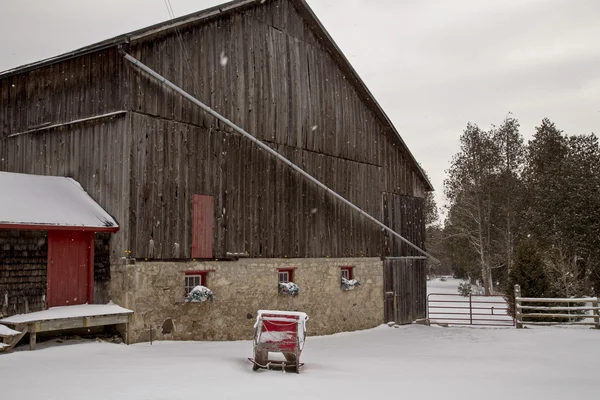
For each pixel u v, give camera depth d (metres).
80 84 14.21
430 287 53.81
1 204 11.60
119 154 13.26
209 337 14.58
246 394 7.50
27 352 10.65
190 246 14.27
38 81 15.25
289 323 9.59
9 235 11.62
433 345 14.56
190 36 14.84
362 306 19.78
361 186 20.33
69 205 12.80
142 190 13.31
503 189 41.81
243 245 15.73
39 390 7.35
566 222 35.31
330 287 18.55
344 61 19.64
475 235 44.69
